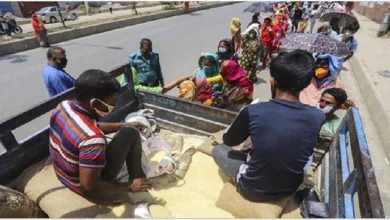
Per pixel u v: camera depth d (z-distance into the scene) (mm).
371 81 6148
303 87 1469
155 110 2744
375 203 978
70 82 3127
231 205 1721
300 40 4324
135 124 2227
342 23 7480
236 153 1967
